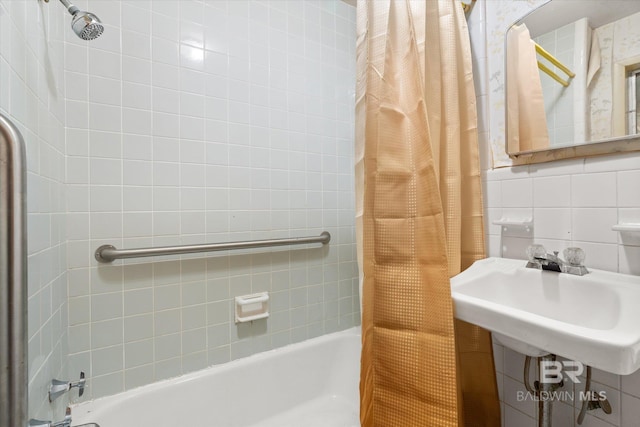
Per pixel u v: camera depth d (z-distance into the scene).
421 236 0.81
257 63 1.42
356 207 0.94
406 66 0.87
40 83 0.78
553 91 0.96
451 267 0.96
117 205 1.11
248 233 1.38
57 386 0.81
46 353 0.79
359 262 0.93
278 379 1.39
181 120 1.23
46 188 0.81
